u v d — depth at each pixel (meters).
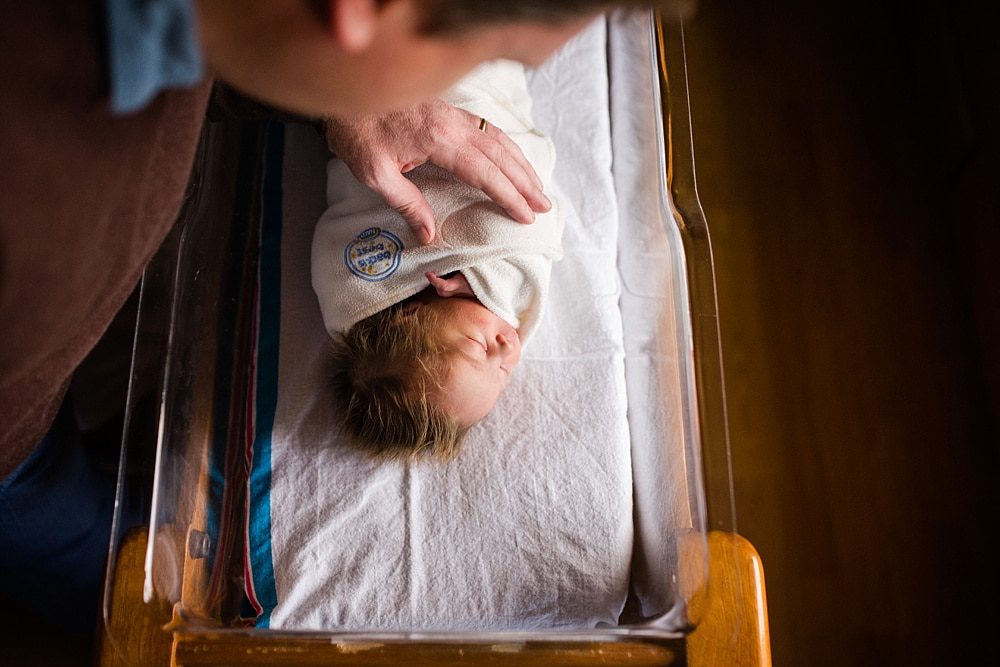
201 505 0.92
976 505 1.39
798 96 1.61
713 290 0.95
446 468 0.99
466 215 1.00
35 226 0.41
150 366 0.87
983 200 1.41
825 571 1.36
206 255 0.99
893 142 1.59
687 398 0.90
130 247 0.51
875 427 1.43
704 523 0.84
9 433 0.59
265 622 0.94
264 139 1.13
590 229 1.12
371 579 0.95
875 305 1.49
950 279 1.51
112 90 0.37
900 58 1.63
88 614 1.12
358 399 0.99
